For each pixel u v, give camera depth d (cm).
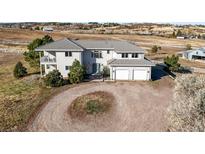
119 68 3594
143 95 3017
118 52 3728
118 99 2850
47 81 3269
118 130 2109
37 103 2691
